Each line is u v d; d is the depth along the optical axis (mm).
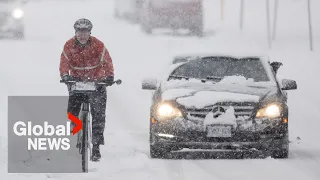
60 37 81125
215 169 24391
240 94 27172
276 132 26484
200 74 29797
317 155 28078
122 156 26703
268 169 24359
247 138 26234
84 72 25141
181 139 26469
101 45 24922
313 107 43219
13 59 62406
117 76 55375
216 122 26234
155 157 27266
